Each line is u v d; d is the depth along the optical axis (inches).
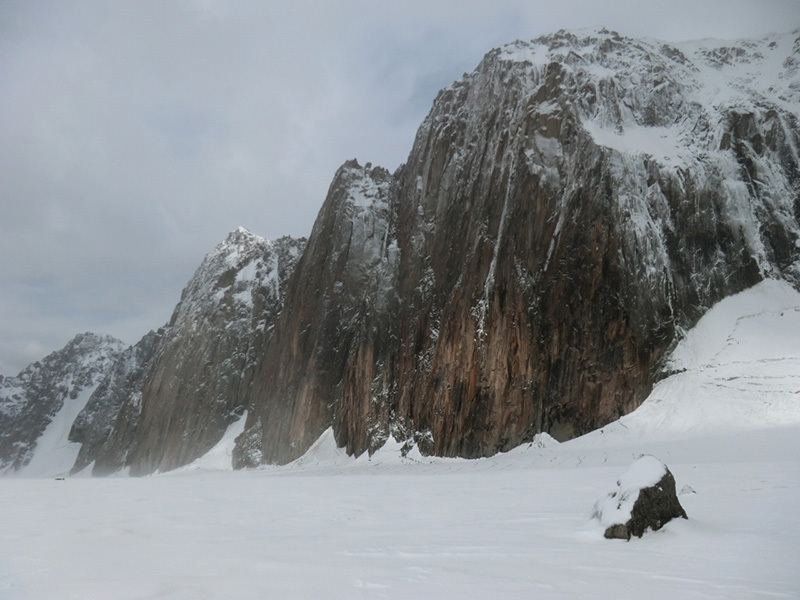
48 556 355.3
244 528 478.3
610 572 300.8
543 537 411.8
